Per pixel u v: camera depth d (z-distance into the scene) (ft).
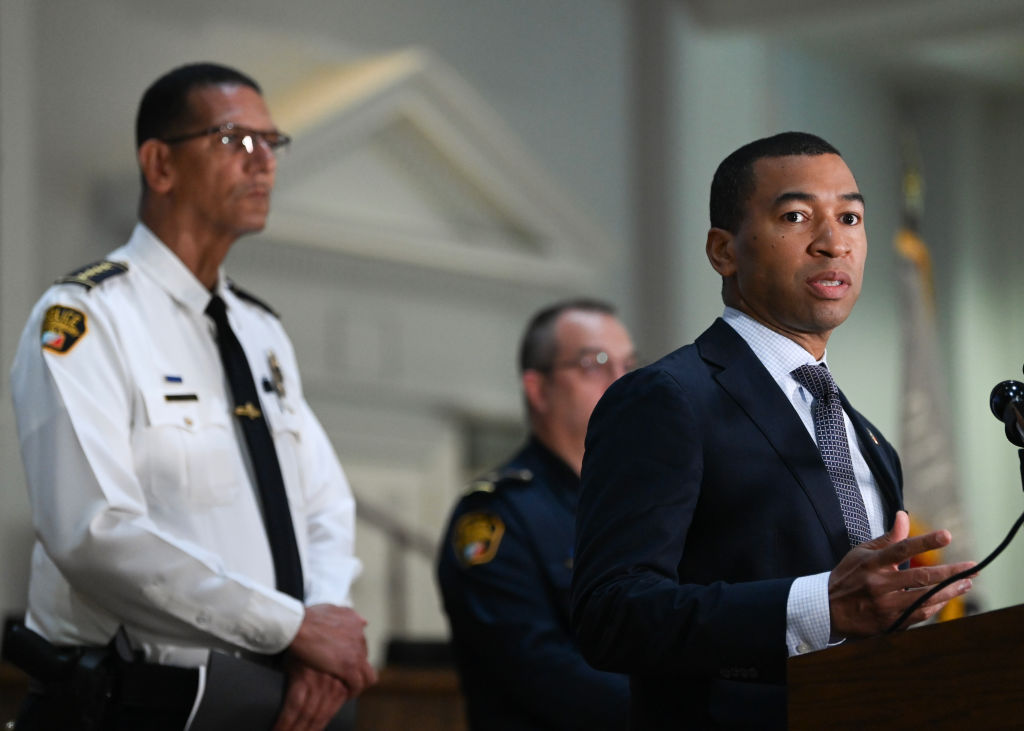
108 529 25.36
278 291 73.46
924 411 59.82
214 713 25.43
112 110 69.56
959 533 58.34
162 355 27.89
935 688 14.64
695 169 90.17
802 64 97.25
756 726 17.83
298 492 29.60
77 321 27.09
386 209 78.38
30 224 62.18
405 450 78.64
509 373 82.99
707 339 19.57
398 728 38.19
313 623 26.48
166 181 29.14
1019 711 13.97
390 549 75.92
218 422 27.99
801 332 19.36
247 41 74.84
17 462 60.29
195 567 25.75
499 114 84.07
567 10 88.07
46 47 67.36
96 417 26.22
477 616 31.07
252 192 29.25
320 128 74.18
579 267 85.61
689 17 90.58
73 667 25.96
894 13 84.43
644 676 18.80
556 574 31.27
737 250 19.44
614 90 89.81
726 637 16.69
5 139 61.72
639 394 18.61
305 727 26.08
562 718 29.53
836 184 19.11
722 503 18.13
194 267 29.25
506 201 82.17
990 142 104.78
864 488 19.35
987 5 87.35
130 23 70.64
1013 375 102.17
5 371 60.23
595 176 88.17
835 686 15.49
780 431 18.58
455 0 82.99
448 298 80.43
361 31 78.89
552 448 33.50
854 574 16.30
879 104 102.63
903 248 62.18
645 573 17.52
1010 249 103.50
